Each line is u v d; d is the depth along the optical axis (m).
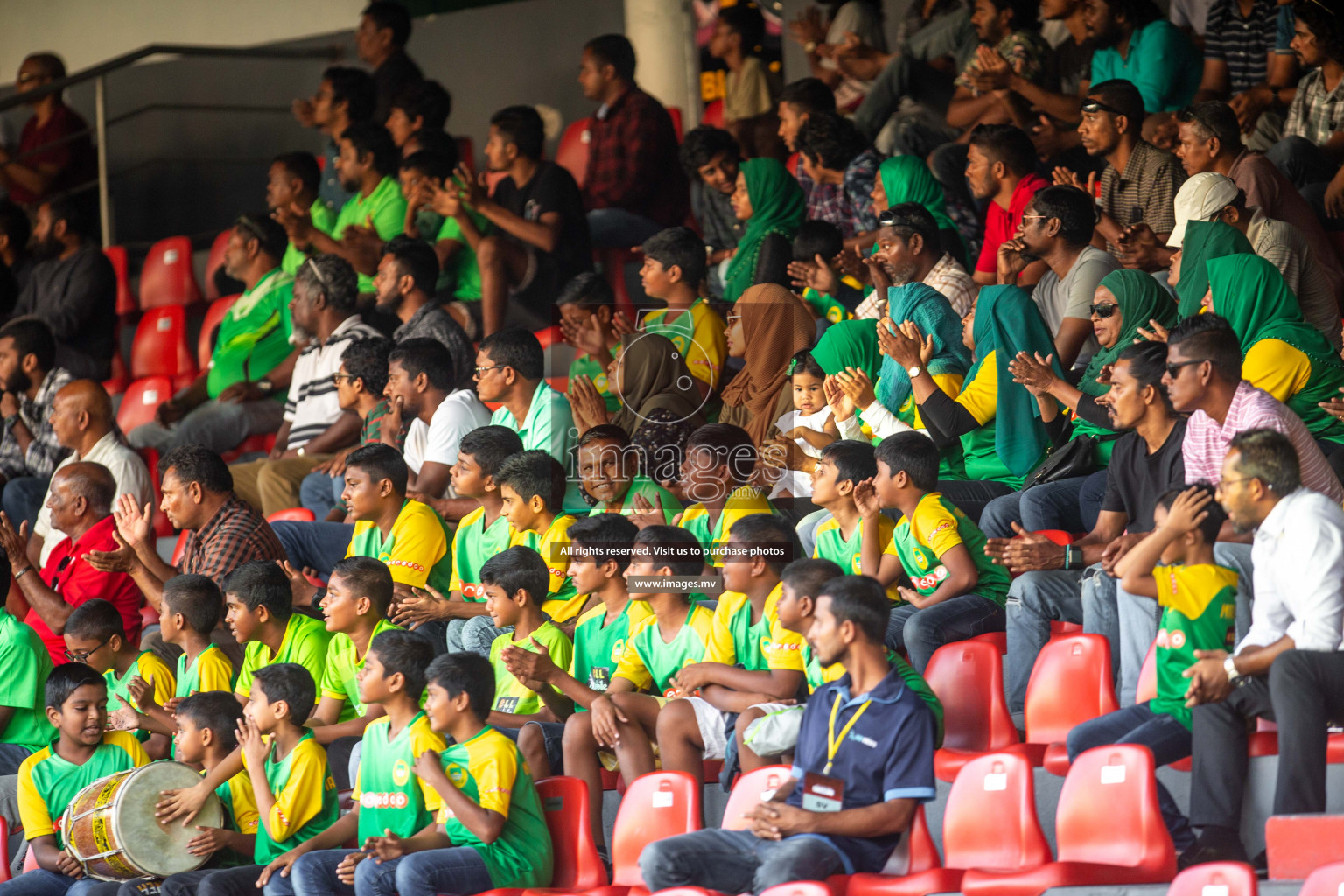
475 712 12.76
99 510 19.02
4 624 17.30
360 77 28.08
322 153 33.94
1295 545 10.93
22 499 22.75
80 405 20.39
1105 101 19.55
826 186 23.06
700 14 30.33
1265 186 17.67
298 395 22.31
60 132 31.95
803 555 15.04
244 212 34.00
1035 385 15.34
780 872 10.68
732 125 28.34
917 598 14.05
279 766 14.05
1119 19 22.72
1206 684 10.95
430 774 12.48
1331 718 10.64
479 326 23.23
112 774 15.20
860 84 27.31
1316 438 14.33
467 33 33.94
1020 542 13.55
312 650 15.72
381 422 19.28
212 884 13.46
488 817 12.27
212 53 31.36
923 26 27.38
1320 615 10.73
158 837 14.09
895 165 20.92
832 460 14.34
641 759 13.04
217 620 16.34
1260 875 10.70
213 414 24.05
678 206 25.80
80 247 28.12
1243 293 14.71
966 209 22.38
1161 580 11.79
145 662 16.55
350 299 22.22
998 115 23.67
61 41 36.31
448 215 23.20
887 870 11.03
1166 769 12.09
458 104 34.19
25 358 23.83
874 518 14.23
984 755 11.38
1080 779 11.01
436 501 17.36
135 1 35.59
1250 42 22.58
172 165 34.38
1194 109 17.94
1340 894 8.80
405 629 14.77
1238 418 12.95
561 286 23.39
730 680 12.92
